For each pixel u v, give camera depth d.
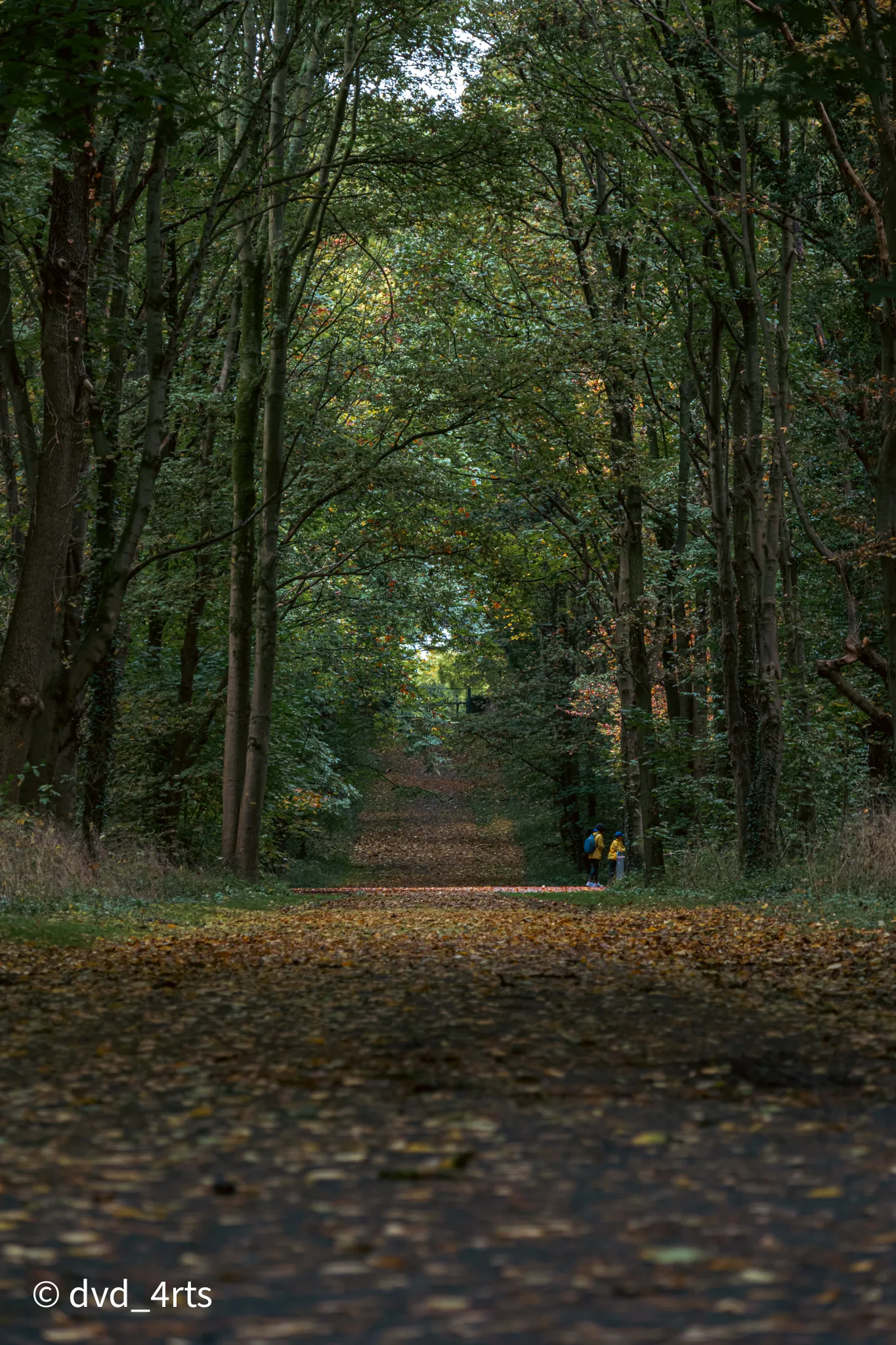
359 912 21.22
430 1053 6.79
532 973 10.30
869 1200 4.24
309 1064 6.54
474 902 26.73
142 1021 7.87
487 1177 4.52
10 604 24.33
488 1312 3.26
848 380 24.58
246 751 26.84
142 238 22.61
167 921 15.69
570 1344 3.06
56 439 17.83
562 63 22.45
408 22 23.83
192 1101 5.72
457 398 25.92
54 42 12.29
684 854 28.08
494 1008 8.38
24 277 20.95
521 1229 3.90
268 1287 3.45
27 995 8.84
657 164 22.69
